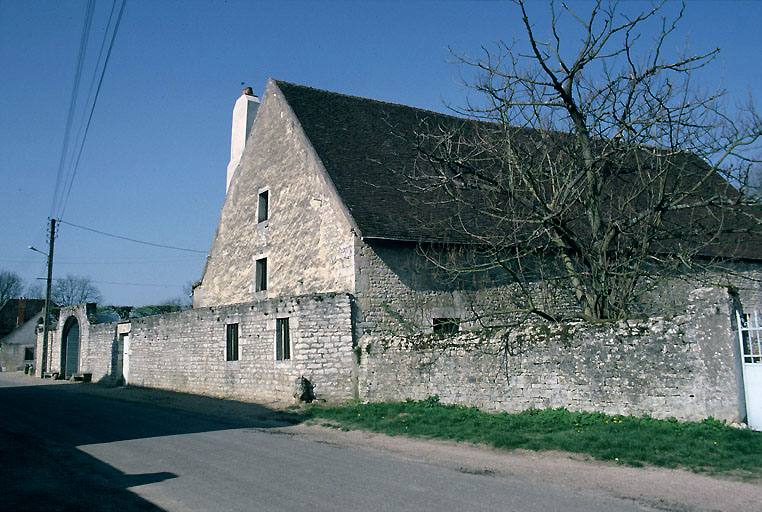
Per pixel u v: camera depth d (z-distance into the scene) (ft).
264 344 59.47
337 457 29.45
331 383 52.90
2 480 24.63
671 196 40.50
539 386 38.99
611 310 42.93
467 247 55.93
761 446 27.14
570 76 42.32
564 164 46.93
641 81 41.81
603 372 36.04
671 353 33.37
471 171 45.34
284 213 67.10
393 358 48.80
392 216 56.80
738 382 30.99
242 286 73.82
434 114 76.48
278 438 35.99
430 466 27.14
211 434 37.83
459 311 56.80
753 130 38.50
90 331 103.30
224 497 21.52
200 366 69.77
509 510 19.70
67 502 21.12
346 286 54.90
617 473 25.30
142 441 34.88
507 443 31.65
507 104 43.86
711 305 32.27
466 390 43.29
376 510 19.69
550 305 59.00
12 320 210.18
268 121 72.84
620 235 46.78
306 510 19.75
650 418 33.30
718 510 19.98
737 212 40.27
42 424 43.27
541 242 51.55
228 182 88.53
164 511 19.94
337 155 63.16
